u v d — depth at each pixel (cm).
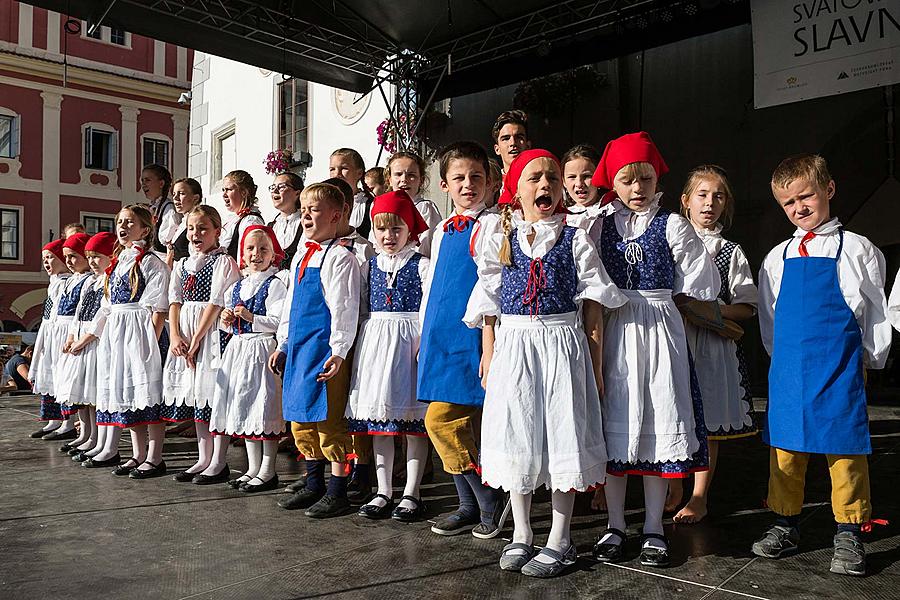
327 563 250
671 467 244
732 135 858
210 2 661
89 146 1958
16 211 1855
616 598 216
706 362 309
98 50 1959
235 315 363
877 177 890
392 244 317
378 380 305
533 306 246
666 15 655
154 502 336
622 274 260
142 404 394
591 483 238
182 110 2100
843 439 242
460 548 266
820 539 276
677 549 264
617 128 886
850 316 249
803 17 610
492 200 323
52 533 287
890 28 573
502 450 242
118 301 410
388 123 814
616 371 254
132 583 231
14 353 1159
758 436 517
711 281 260
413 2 692
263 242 368
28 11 1858
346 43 769
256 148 1086
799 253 261
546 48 690
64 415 515
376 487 364
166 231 542
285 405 322
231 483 367
